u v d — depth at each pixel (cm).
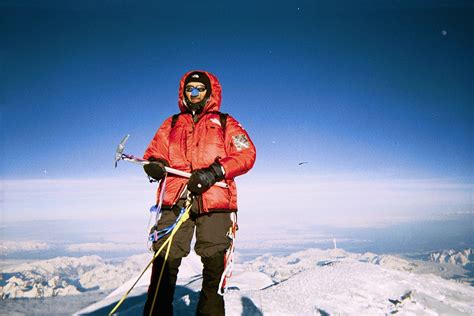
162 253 201
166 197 209
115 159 193
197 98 221
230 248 202
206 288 200
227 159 196
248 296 312
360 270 402
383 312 301
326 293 333
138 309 291
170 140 217
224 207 199
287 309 289
